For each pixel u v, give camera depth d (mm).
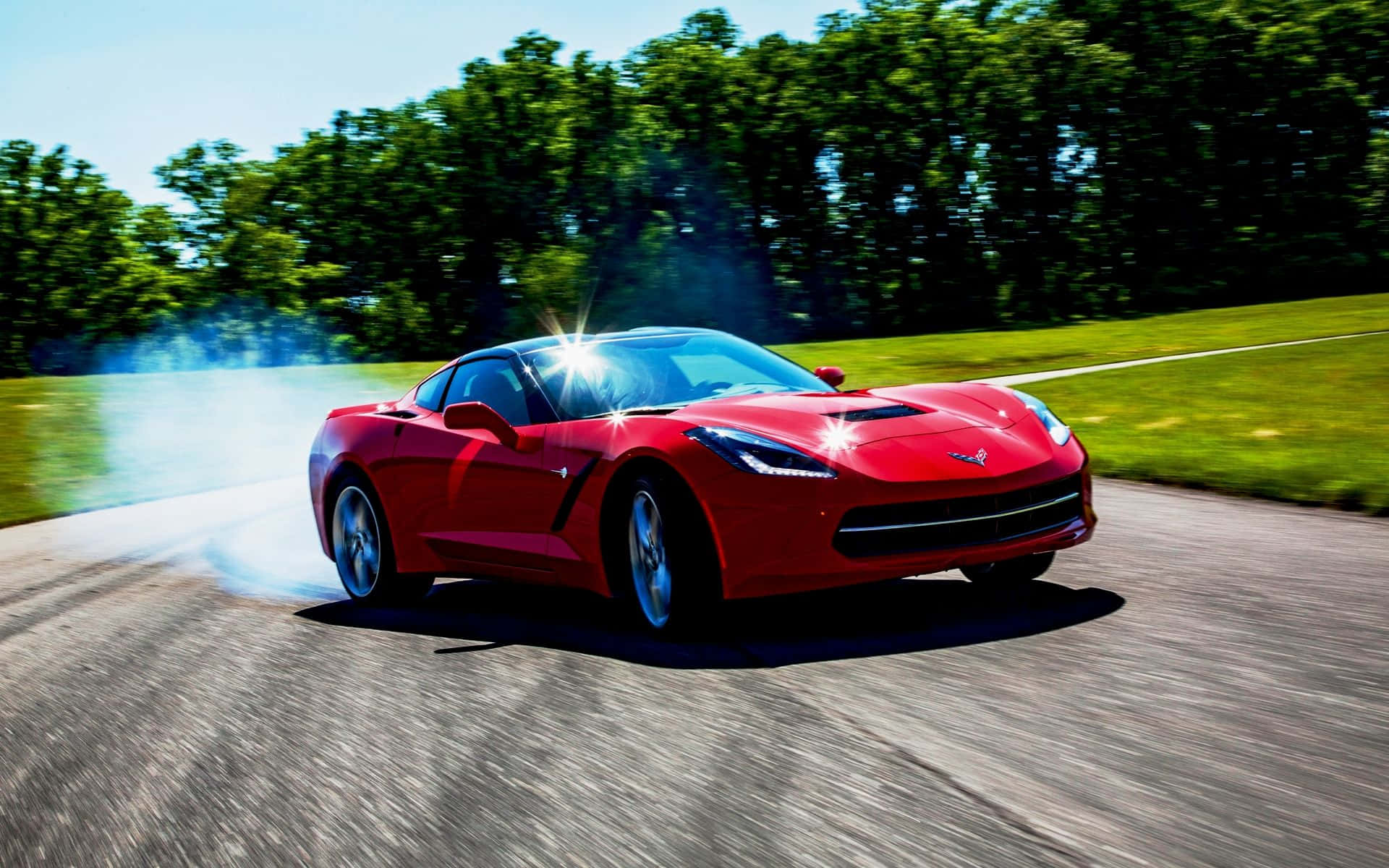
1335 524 5797
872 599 4730
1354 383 12453
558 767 2984
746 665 3822
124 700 4109
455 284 56875
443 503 5191
